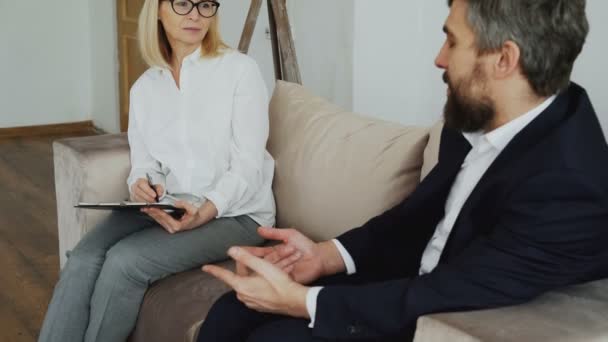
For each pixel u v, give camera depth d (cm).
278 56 277
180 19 202
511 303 117
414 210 146
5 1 523
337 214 191
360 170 188
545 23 113
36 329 248
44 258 310
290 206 206
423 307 119
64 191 231
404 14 284
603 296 121
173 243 189
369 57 299
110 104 534
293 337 130
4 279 288
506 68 117
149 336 182
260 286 132
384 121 200
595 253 117
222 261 198
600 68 216
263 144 207
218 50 212
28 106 548
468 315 114
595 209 113
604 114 218
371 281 153
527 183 115
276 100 227
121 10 493
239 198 200
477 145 132
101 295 185
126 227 200
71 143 228
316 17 325
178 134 211
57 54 549
